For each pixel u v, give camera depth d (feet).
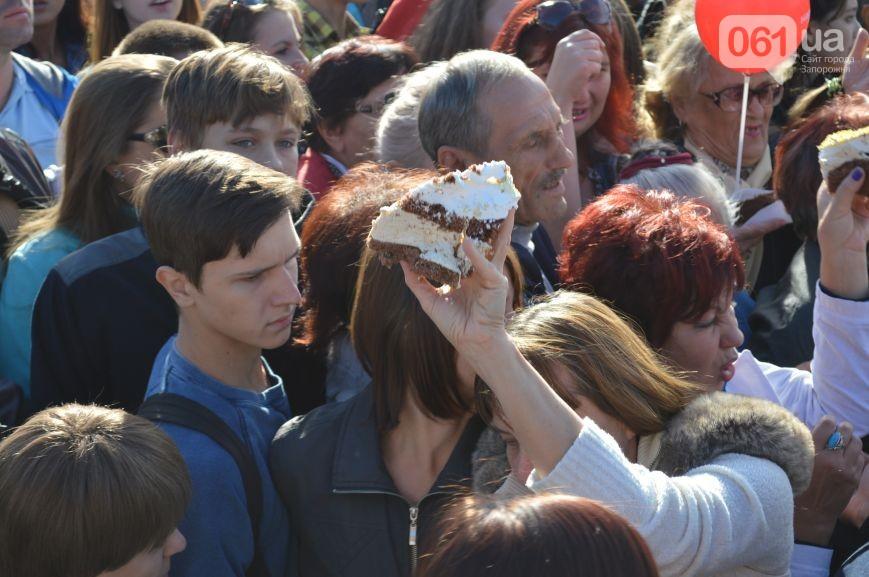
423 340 6.51
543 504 3.98
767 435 5.86
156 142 9.67
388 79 12.49
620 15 13.94
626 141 12.73
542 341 6.12
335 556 6.79
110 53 16.34
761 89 13.26
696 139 13.82
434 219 5.46
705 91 13.33
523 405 5.46
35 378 8.82
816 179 10.64
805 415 8.81
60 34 17.71
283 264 7.14
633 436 6.21
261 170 7.28
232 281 6.99
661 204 7.68
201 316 7.18
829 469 7.73
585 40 10.71
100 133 9.56
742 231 11.76
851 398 8.49
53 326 8.70
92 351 8.65
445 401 6.63
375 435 6.83
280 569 7.09
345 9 17.65
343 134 12.62
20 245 9.96
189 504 6.43
